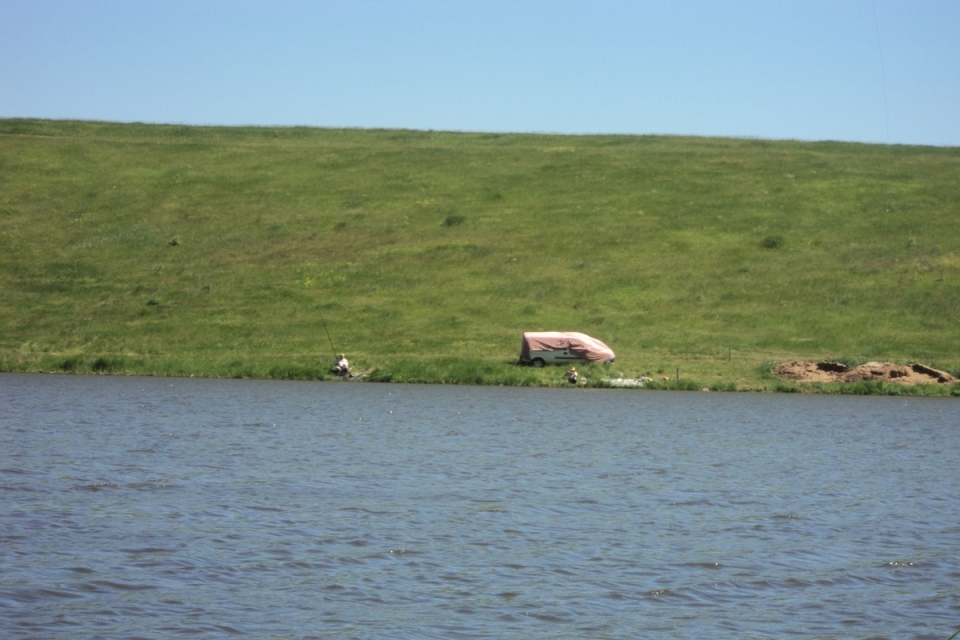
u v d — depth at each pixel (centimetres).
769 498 4450
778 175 19900
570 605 2794
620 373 11231
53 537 3312
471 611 2720
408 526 3641
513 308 14250
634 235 17075
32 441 5622
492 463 5281
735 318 13938
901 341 13112
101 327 13175
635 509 4112
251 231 17200
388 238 16925
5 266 15262
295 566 3078
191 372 11125
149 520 3600
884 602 2875
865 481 5006
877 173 19938
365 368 11525
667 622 2680
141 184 19412
